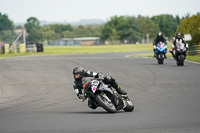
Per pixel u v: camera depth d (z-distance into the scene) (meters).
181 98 48.34
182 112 37.16
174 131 27.25
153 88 59.03
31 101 50.38
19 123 32.88
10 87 65.25
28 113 40.00
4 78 78.81
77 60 128.38
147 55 153.50
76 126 30.44
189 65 97.88
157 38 105.38
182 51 95.69
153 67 94.44
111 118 34.19
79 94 38.69
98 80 38.00
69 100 50.16
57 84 67.56
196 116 34.31
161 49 103.44
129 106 38.19
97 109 41.56
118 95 38.22
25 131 28.91
